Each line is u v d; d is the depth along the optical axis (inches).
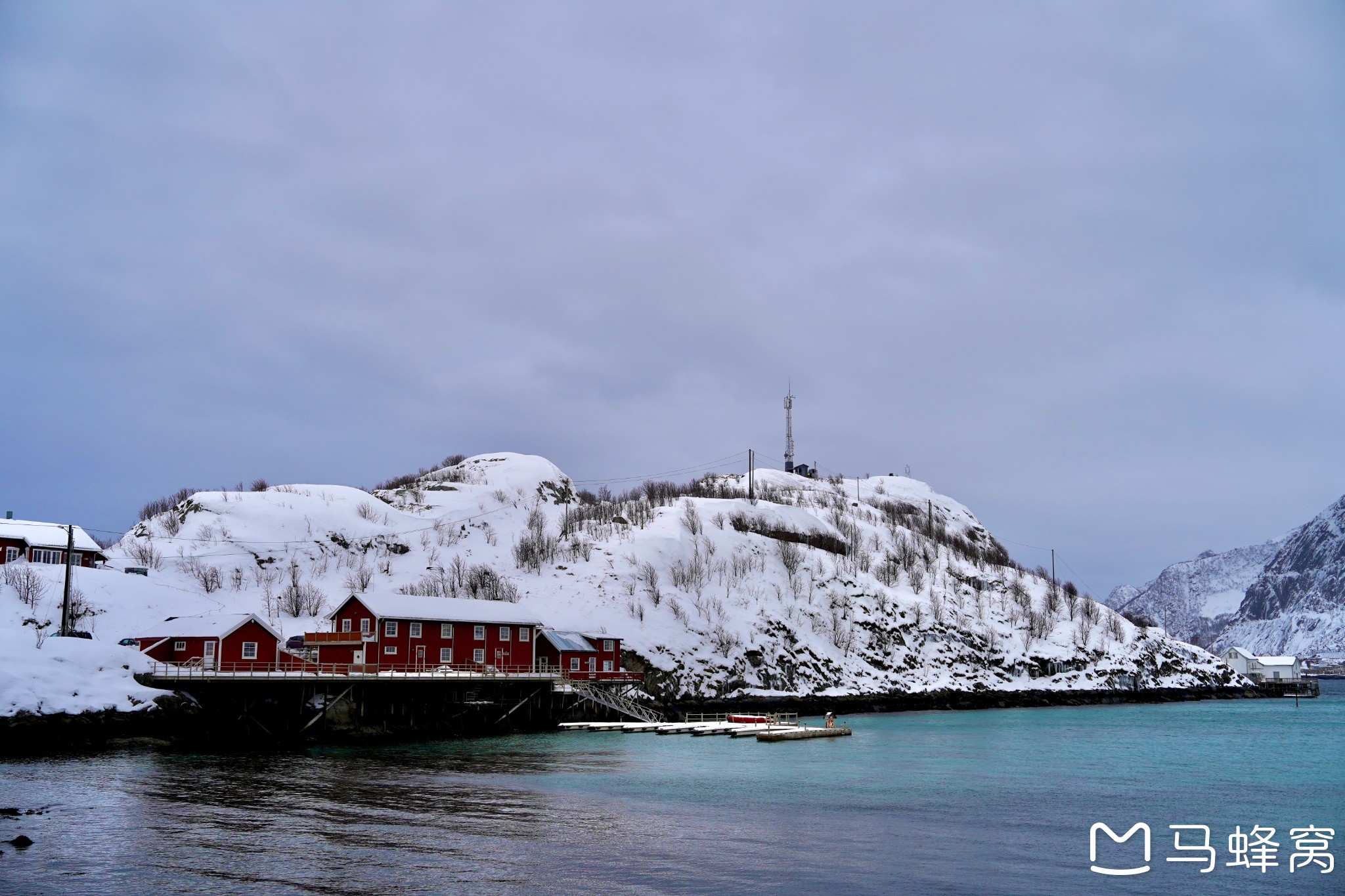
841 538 7544.3
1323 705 6825.8
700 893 1307.8
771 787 2202.3
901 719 4813.0
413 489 7706.7
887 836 1665.8
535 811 1834.4
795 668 5565.9
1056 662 6761.8
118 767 2330.2
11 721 2516.0
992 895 1317.7
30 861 1423.5
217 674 3034.0
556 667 4298.7
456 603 4175.7
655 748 3006.9
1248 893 1348.4
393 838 1588.3
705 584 6077.8
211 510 6107.3
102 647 3026.6
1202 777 2476.6
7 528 4475.9
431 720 3543.3
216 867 1397.6
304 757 2608.3
